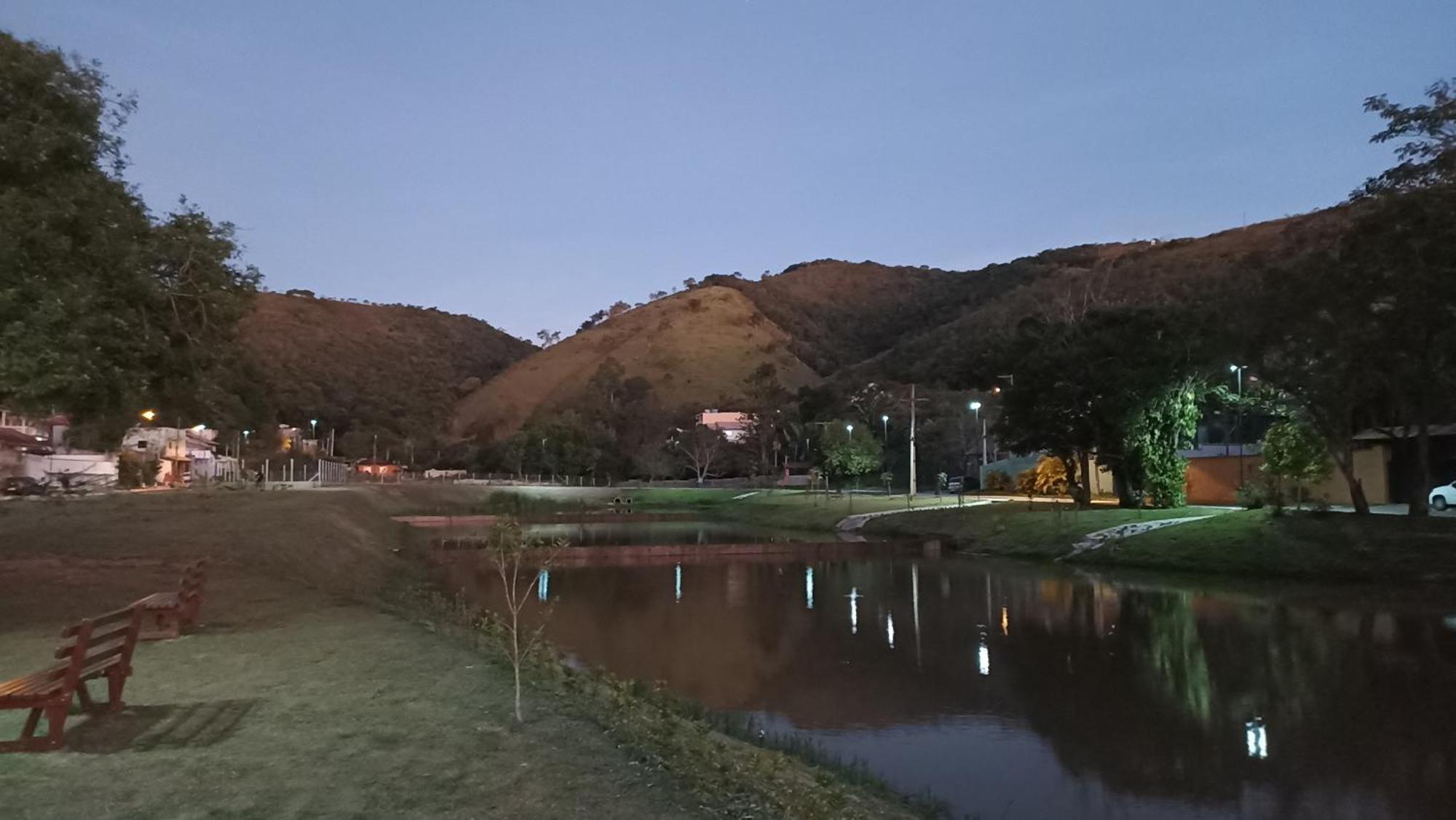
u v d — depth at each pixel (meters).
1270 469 30.31
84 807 5.24
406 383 161.00
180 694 8.12
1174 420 36.97
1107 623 18.92
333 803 5.38
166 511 27.33
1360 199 23.48
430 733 6.95
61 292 10.69
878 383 108.56
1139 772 9.76
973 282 189.50
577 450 106.00
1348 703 12.37
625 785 5.89
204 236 13.92
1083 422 37.00
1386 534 24.38
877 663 15.43
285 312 173.50
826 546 34.72
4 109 11.46
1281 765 9.92
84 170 12.31
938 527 41.97
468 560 31.61
